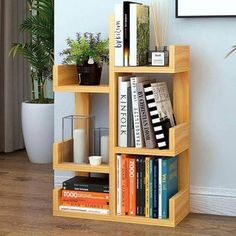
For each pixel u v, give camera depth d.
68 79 2.87
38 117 3.91
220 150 2.86
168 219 2.71
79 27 3.01
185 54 2.75
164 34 2.87
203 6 2.79
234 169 2.84
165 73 2.87
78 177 2.95
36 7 4.03
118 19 2.69
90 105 3.01
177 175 2.86
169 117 2.76
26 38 4.44
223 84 2.83
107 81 2.97
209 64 2.83
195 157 2.89
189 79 2.84
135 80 2.70
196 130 2.87
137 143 2.72
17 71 4.39
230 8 2.76
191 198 2.90
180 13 2.82
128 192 2.75
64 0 3.02
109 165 2.75
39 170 3.76
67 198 2.82
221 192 2.87
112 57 2.71
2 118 4.33
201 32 2.83
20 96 4.44
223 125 2.84
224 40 2.81
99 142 2.93
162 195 2.71
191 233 2.62
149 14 2.87
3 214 2.85
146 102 2.68
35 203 3.03
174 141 2.65
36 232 2.63
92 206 2.79
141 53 2.73
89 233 2.62
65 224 2.72
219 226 2.71
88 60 2.80
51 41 3.89
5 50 4.26
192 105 2.87
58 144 2.80
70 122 3.03
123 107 2.73
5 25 4.24
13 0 4.30
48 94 4.53
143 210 2.74
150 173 2.71
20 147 4.48
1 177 3.57
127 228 2.68
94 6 2.97
